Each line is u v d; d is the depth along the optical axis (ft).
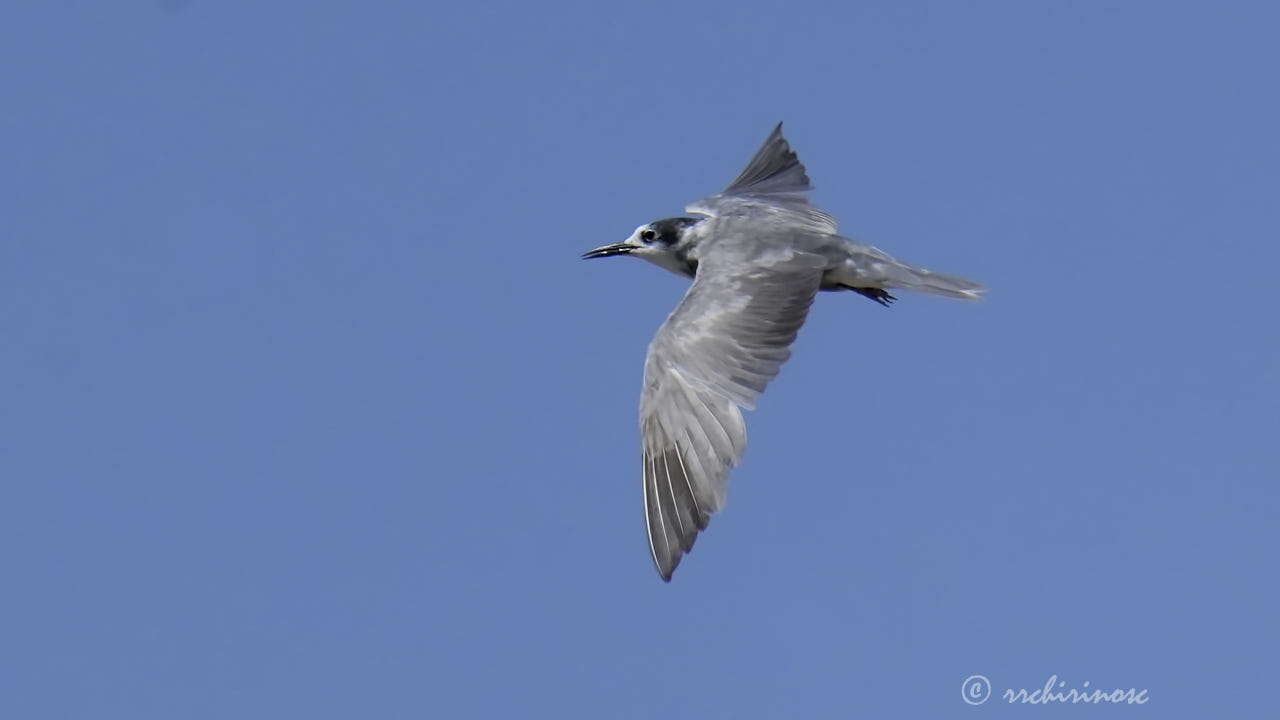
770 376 51.11
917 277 56.34
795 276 54.60
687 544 48.49
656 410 50.26
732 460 49.01
